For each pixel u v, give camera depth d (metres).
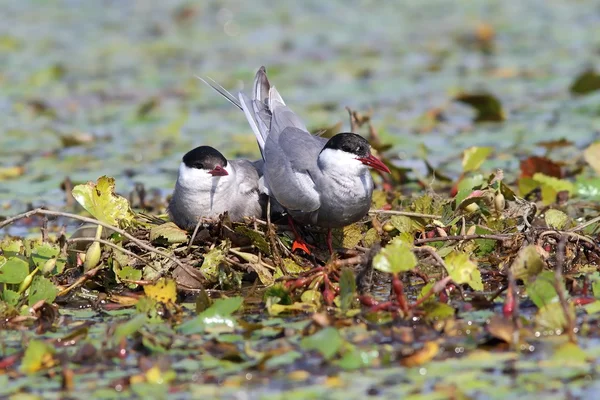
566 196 13.24
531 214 11.55
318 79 23.12
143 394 8.06
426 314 9.46
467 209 11.63
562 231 10.83
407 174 15.41
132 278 10.62
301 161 10.92
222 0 32.00
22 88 22.75
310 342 8.54
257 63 24.56
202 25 29.00
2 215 14.08
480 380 8.14
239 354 8.69
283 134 11.41
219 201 11.31
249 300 10.41
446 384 8.07
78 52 26.00
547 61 23.69
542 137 17.36
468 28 27.81
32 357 8.61
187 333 9.35
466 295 10.20
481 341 8.97
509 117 19.09
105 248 10.97
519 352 8.69
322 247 11.34
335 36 27.38
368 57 25.08
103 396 8.06
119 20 29.75
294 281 10.11
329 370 8.44
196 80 23.14
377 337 9.09
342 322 9.41
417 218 11.35
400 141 17.42
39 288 10.09
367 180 10.84
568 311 9.02
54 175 16.31
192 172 11.20
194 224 11.45
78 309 10.36
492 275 10.66
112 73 24.00
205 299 9.75
